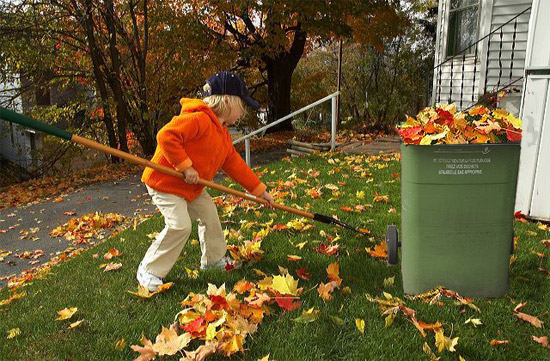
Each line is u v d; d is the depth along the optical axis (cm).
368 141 1096
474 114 289
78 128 1645
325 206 512
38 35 1365
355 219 459
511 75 900
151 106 1487
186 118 293
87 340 259
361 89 1864
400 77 1900
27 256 551
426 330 257
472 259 282
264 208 514
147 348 239
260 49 1614
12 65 1426
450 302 281
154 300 303
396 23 1675
